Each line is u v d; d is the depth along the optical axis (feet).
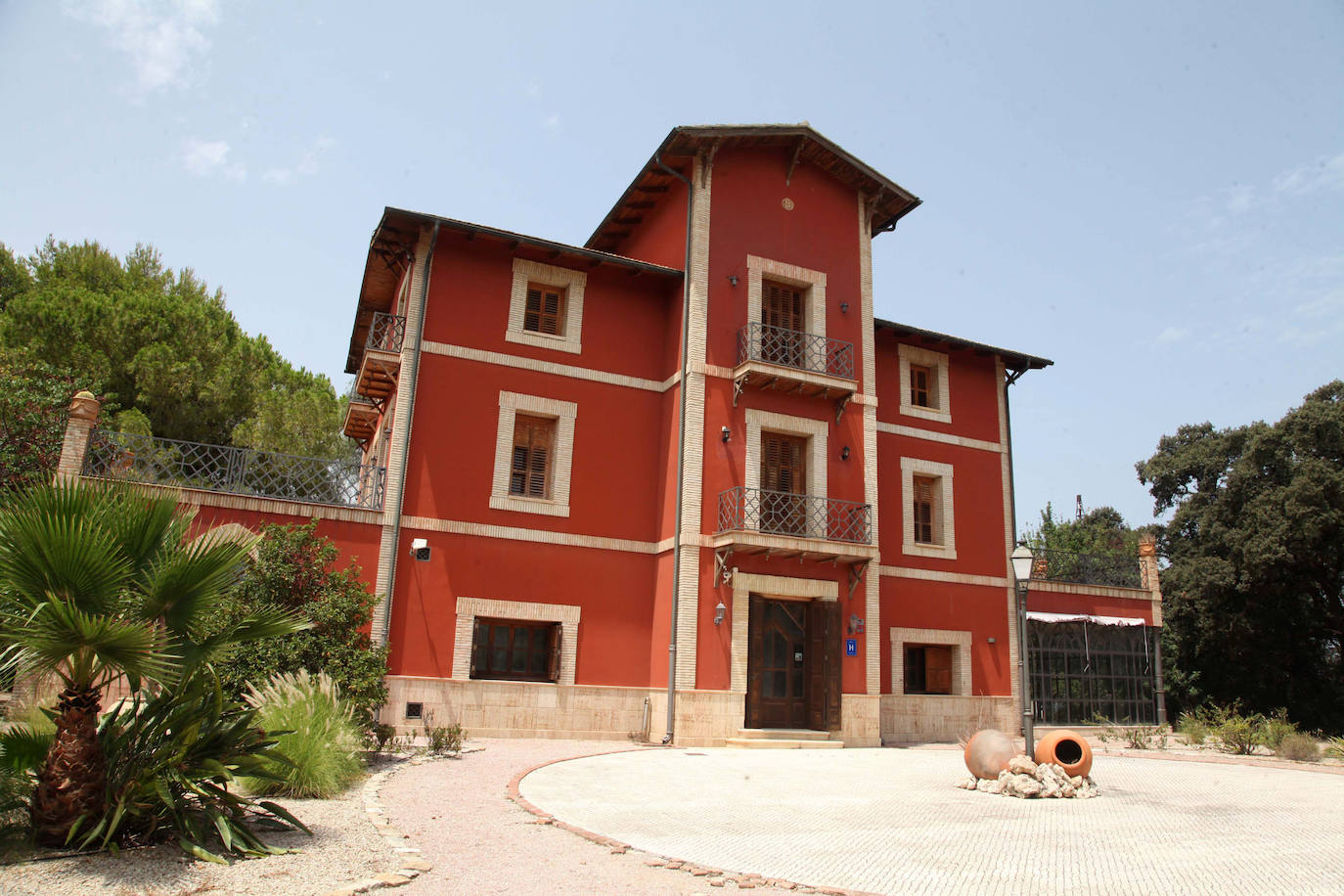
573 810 26.86
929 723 60.18
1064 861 22.40
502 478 51.47
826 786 34.37
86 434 43.45
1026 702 38.06
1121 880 20.51
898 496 62.95
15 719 22.29
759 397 55.62
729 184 57.82
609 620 52.37
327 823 23.25
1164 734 63.05
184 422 81.00
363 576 46.98
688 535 51.52
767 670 53.78
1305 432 86.63
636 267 55.57
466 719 47.75
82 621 17.72
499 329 53.16
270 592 35.40
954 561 63.93
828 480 56.49
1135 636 70.49
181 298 89.30
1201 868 21.88
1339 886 20.24
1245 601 84.48
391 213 50.67
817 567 54.80
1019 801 32.14
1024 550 39.93
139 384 78.23
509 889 18.12
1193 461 98.02
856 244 61.77
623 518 54.08
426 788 29.68
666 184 60.23
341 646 35.35
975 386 68.28
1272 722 58.34
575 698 50.29
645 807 27.99
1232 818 29.35
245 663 32.76
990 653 63.62
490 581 49.93
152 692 22.20
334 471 49.03
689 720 49.52
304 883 17.88
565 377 54.34
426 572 48.49
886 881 19.98
